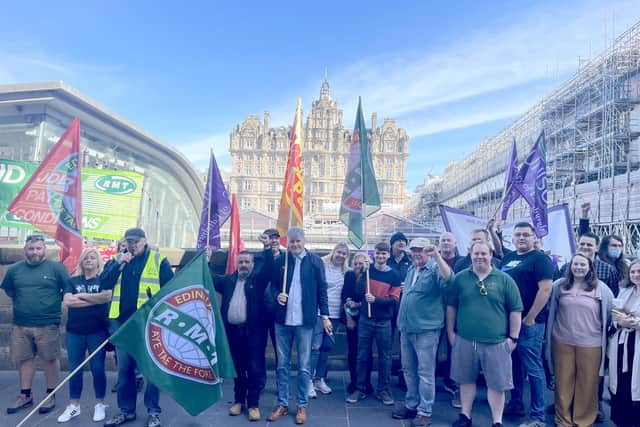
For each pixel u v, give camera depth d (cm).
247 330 462
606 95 2184
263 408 485
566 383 427
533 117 3070
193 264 441
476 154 4559
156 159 2003
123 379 434
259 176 11138
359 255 531
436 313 446
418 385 462
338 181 11125
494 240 559
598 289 423
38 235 470
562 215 715
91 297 445
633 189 1912
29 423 438
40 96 1155
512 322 413
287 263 464
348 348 583
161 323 418
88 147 1499
